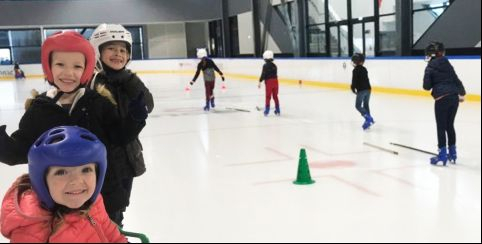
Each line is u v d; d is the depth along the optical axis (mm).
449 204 3334
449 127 4391
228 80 17125
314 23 16344
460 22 10211
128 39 2000
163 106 10148
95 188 1198
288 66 14828
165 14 22453
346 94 11109
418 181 3936
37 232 1171
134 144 1945
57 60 1445
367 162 4664
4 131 1467
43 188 1149
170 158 5133
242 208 3381
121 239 1351
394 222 3018
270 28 18906
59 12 21625
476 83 8445
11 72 21703
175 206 3473
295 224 3033
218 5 22422
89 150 1129
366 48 13805
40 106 1554
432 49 4277
